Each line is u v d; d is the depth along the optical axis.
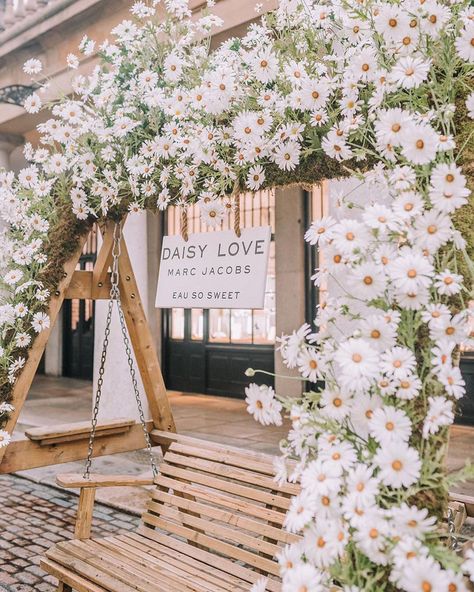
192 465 3.01
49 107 3.22
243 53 2.60
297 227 8.38
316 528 1.57
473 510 2.44
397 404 1.68
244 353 9.28
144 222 6.18
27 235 3.31
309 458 1.82
